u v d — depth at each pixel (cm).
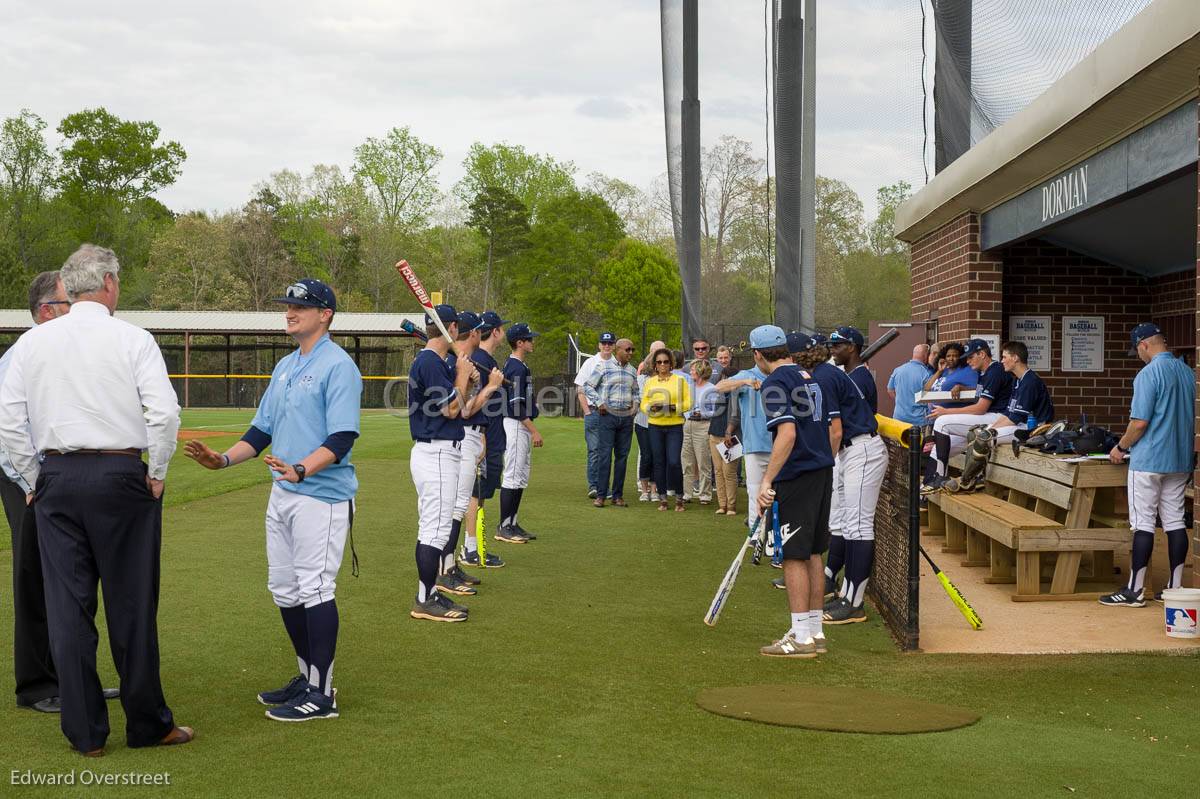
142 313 4319
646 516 1109
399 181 6662
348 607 659
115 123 7231
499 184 6750
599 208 5428
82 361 390
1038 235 903
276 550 451
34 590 438
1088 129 706
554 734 414
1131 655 552
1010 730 424
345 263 6394
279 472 424
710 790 354
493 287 5947
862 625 634
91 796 346
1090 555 792
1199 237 610
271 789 353
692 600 696
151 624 396
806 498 549
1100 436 722
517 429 931
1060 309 1057
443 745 400
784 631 610
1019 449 795
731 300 1102
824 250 966
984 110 888
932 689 488
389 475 1480
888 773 371
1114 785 360
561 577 775
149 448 387
